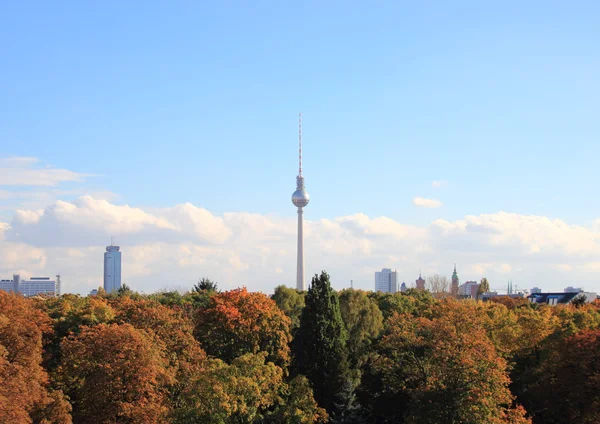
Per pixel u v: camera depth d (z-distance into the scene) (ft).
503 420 257.96
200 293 472.03
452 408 257.55
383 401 308.40
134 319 311.88
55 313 366.22
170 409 258.78
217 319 333.83
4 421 212.43
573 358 284.00
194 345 302.25
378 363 307.58
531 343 343.26
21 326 271.28
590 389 273.54
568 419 285.43
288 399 293.02
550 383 291.79
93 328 284.20
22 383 230.48
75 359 265.75
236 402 256.73
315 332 340.39
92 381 254.88
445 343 278.87
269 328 332.80
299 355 341.82
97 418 249.55
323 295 349.00
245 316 334.65
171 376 268.41
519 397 305.94
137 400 252.62
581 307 443.32
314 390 328.08
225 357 326.03
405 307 452.35
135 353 258.98
